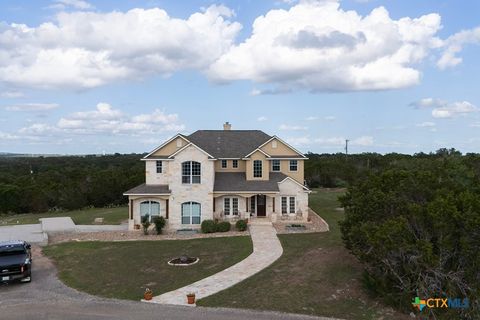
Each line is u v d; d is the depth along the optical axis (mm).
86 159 143875
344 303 17891
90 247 29172
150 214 35281
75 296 19016
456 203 17438
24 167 106688
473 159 35219
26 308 17344
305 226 34562
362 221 20000
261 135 43688
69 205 52969
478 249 16391
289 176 39625
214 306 17484
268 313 16734
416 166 32750
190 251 27141
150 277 21938
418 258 16594
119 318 16094
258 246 27500
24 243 23719
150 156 36875
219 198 36625
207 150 39969
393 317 16625
